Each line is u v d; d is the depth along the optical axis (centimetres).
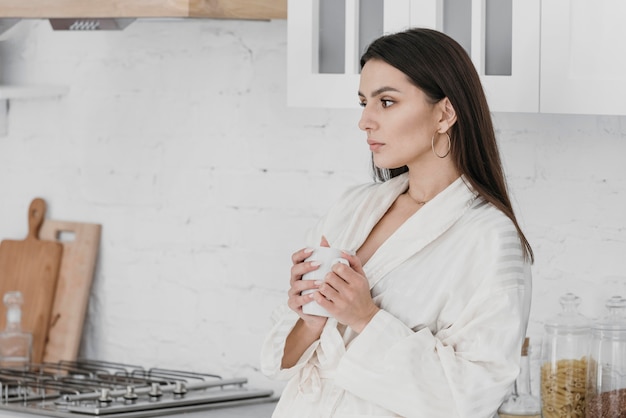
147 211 386
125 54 388
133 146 388
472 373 228
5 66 409
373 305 236
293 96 305
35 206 404
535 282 319
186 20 361
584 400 282
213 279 374
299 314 240
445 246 239
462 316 233
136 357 390
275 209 362
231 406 340
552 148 315
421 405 228
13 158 410
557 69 271
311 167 355
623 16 264
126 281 391
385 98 242
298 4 303
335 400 242
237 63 367
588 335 284
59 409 326
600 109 267
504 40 279
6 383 348
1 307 404
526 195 319
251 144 365
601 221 309
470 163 244
